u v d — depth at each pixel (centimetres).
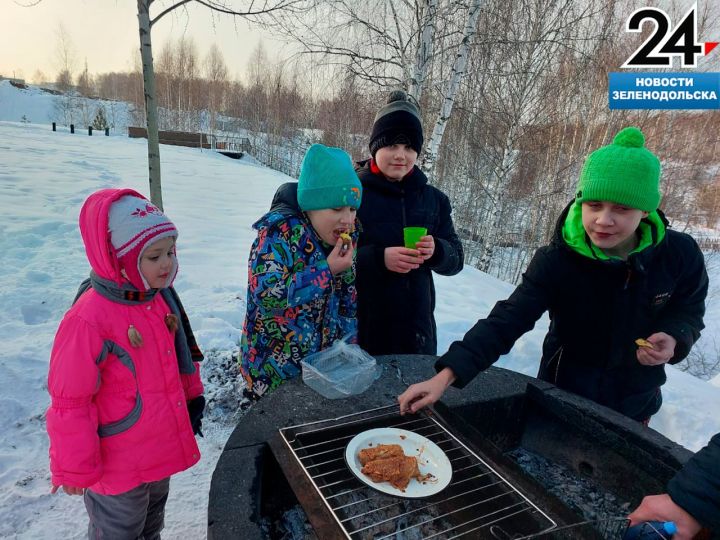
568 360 179
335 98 931
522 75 923
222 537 97
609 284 161
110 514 145
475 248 1353
